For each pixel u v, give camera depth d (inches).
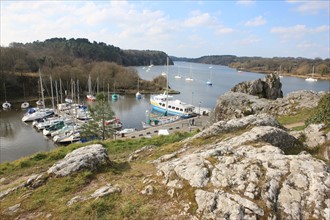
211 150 377.7
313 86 3836.1
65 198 314.7
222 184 285.6
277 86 1316.4
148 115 2106.3
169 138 735.1
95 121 1211.9
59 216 275.9
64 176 366.3
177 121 1851.6
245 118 573.6
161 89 3678.6
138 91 3371.1
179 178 315.9
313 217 239.1
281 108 959.6
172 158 446.6
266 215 241.4
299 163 303.9
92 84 3361.2
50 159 579.5
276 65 7204.7
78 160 392.8
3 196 341.1
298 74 5935.0
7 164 557.3
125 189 323.6
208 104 2758.4
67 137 1487.5
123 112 2338.8
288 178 282.7
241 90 1294.3
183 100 2928.2
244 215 241.9
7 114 2198.6
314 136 471.8
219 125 546.6
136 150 599.8
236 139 444.5
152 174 359.9
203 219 247.4
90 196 309.3
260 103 1037.8
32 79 3038.9
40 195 326.0
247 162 319.9
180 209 267.1
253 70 7391.7
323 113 534.6
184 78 5196.9
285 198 258.7
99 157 413.4
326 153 428.8
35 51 4424.2
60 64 3777.1
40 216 283.0
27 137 1599.4
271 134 434.6
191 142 518.9
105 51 5979.3
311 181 274.8
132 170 406.6
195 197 275.9
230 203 255.3
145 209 272.8
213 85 4279.0
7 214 290.8
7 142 1508.4
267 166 308.7
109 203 289.3
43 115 2010.3
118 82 3602.4
